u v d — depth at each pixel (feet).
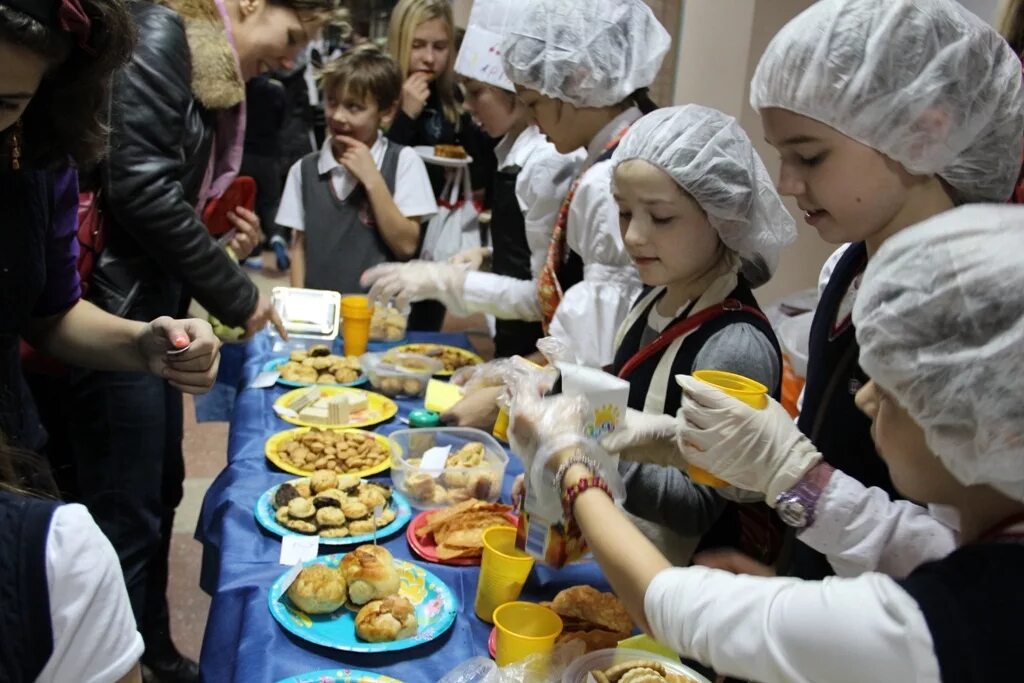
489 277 7.18
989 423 2.06
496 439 5.37
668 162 4.10
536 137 7.98
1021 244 2.08
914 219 3.51
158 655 7.19
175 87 5.82
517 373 3.99
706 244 4.34
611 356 5.47
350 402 5.97
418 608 3.75
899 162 3.37
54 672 2.39
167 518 7.45
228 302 6.36
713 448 3.29
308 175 9.18
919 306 2.14
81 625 2.41
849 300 3.78
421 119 11.49
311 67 17.52
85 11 3.18
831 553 3.24
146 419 6.46
